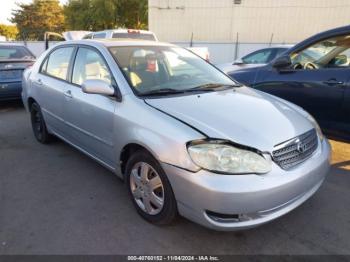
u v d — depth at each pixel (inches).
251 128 93.2
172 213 96.2
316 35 159.6
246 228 87.4
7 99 271.4
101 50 127.8
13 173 144.9
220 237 99.8
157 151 92.6
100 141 122.6
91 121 124.5
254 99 118.3
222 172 83.6
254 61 358.6
